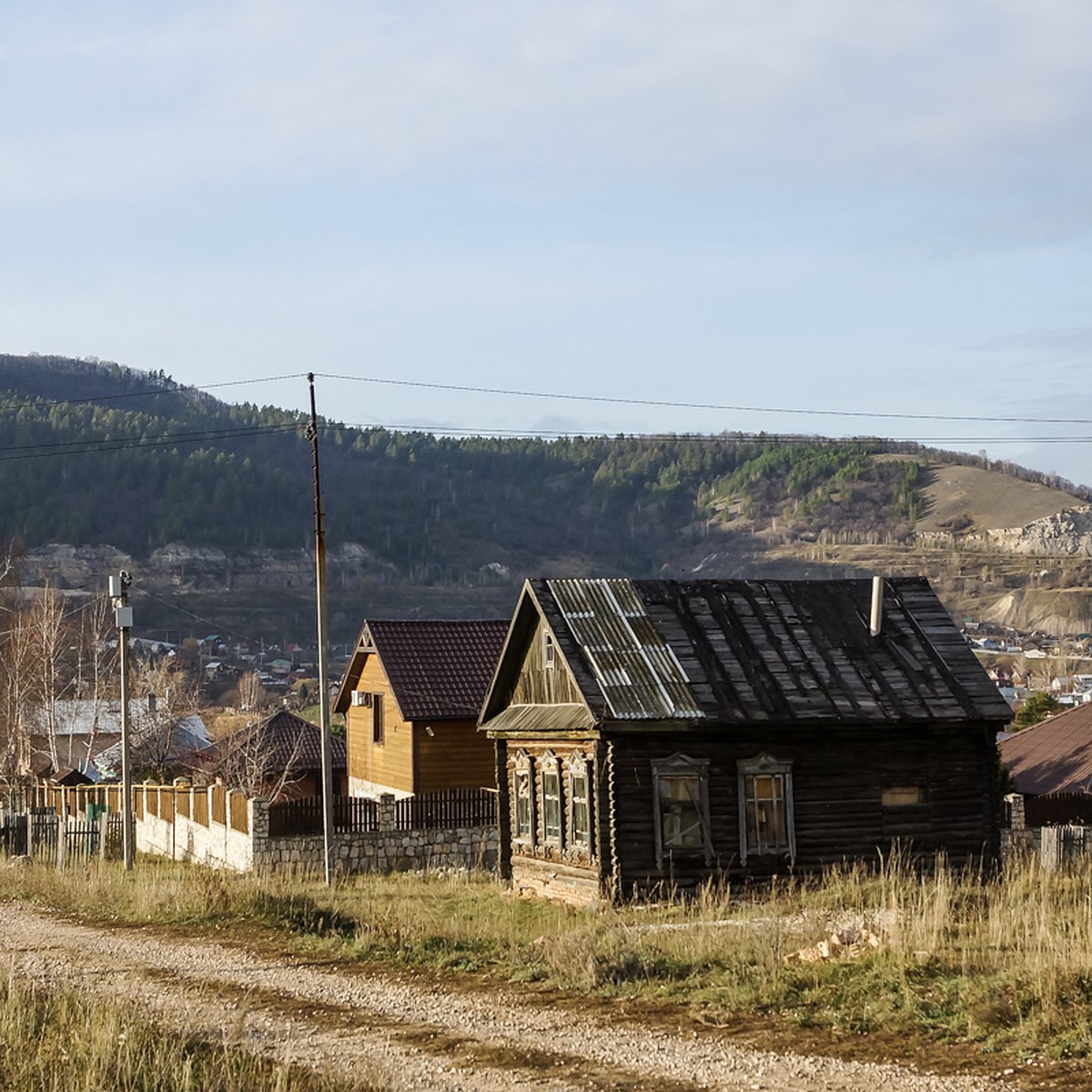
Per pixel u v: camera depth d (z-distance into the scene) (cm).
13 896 3161
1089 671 16762
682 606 3134
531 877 3136
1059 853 3397
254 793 5238
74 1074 1396
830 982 1714
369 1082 1391
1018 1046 1385
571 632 3012
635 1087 1357
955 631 3228
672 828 2859
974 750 3086
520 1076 1417
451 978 1953
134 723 6462
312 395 3422
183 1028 1636
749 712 2875
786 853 2908
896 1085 1304
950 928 1983
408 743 4441
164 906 2719
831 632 3158
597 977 1838
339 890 3159
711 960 1902
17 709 6425
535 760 3161
